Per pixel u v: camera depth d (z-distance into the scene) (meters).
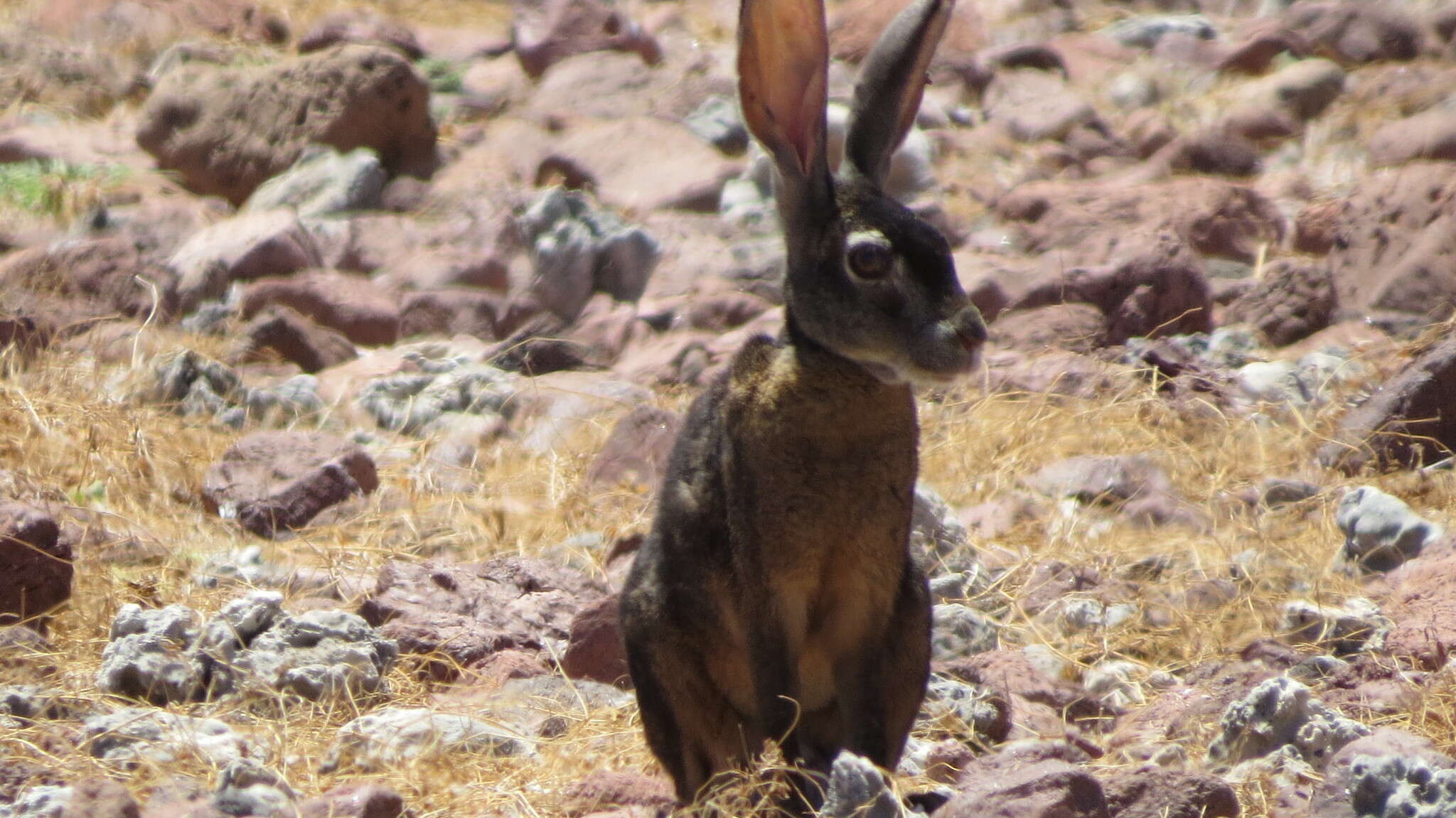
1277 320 31.16
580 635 18.36
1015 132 42.41
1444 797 12.84
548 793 14.91
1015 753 15.05
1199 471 25.12
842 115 36.06
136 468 24.25
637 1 54.25
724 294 33.06
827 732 15.18
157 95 41.03
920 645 14.23
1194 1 52.66
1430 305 30.31
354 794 13.62
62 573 18.75
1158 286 31.36
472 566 20.61
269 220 34.53
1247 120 41.69
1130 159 41.28
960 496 24.84
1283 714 15.09
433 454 26.56
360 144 40.06
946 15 14.64
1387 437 24.98
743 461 13.55
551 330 32.09
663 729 14.49
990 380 28.38
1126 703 17.91
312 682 16.95
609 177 39.25
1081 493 24.31
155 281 32.38
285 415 27.80
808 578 13.59
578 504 24.05
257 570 21.23
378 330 32.56
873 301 13.33
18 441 24.23
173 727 15.36
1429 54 45.97
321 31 47.12
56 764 14.39
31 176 38.53
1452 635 17.30
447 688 17.84
